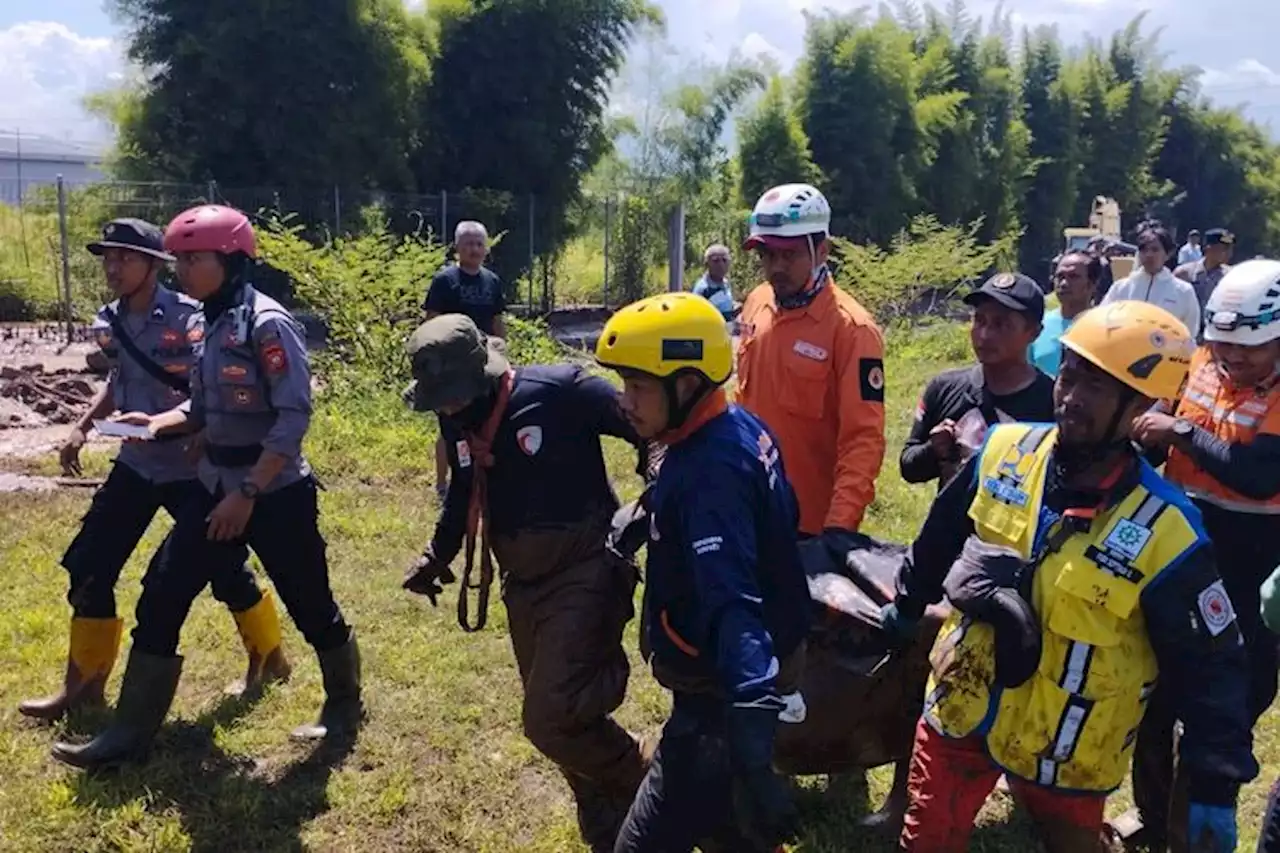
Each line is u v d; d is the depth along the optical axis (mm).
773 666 2545
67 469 5012
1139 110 44844
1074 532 2619
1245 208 55531
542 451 3412
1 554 6590
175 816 4055
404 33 21234
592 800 3701
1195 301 7480
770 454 2850
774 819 2475
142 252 4652
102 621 4734
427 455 9180
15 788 4156
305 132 20047
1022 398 3936
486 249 7719
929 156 31281
